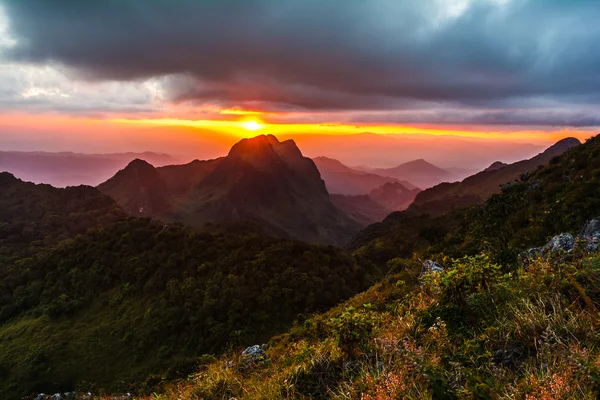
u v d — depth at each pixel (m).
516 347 3.34
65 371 37.78
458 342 3.78
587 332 3.00
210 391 6.15
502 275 4.97
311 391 4.24
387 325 4.96
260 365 6.95
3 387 36.03
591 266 3.87
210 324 39.19
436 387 2.71
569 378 2.39
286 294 41.97
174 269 50.62
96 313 48.12
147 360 38.44
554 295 3.72
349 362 4.37
